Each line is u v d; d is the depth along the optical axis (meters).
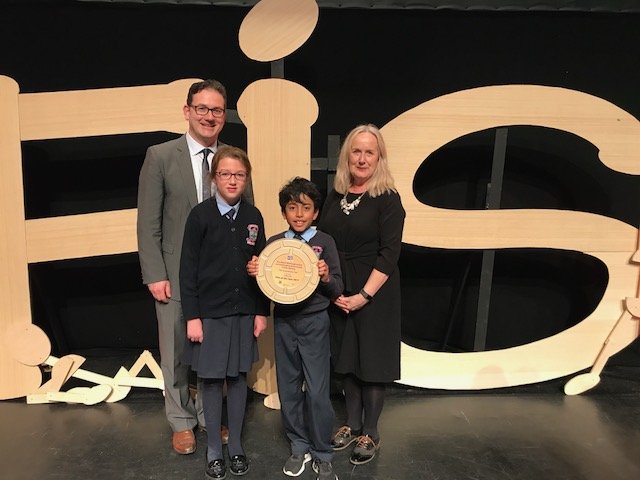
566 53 2.60
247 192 1.92
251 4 2.34
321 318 1.79
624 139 2.44
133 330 2.88
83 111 2.28
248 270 1.75
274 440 2.15
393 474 1.93
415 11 2.53
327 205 1.96
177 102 2.29
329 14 2.54
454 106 2.37
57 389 2.39
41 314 2.79
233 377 1.87
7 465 1.96
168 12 2.50
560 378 2.74
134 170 2.70
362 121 2.66
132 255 2.80
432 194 2.77
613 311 2.56
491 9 2.37
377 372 1.84
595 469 1.99
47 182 2.66
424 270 2.88
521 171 2.76
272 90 2.27
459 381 2.55
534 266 2.87
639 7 2.39
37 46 2.49
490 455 2.06
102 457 2.01
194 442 2.05
